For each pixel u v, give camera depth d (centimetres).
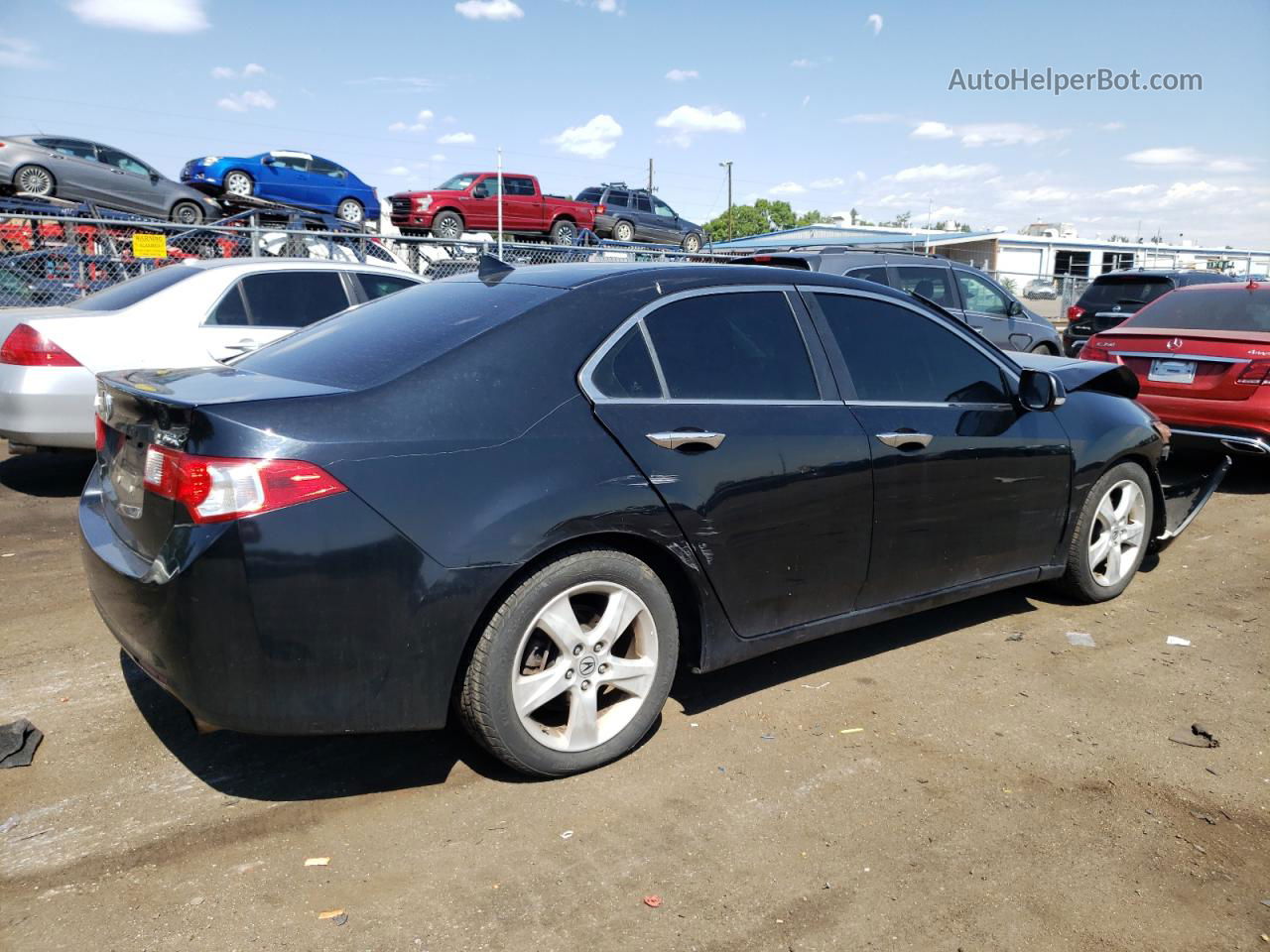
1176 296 842
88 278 1081
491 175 2072
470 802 295
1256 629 454
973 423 402
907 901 252
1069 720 357
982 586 419
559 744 303
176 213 1792
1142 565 554
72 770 308
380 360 296
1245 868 270
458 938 234
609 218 2367
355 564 260
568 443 294
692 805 295
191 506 254
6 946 228
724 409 330
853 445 357
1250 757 332
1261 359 695
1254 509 690
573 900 249
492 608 286
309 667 260
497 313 313
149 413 277
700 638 332
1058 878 263
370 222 2111
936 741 339
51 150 1623
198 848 269
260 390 279
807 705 366
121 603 275
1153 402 750
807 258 1001
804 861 268
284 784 303
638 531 302
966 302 1092
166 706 353
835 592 362
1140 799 304
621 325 320
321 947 230
